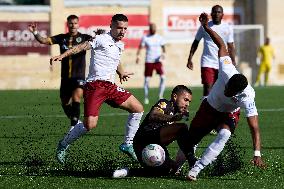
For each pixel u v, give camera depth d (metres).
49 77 72.38
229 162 22.38
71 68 30.20
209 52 33.25
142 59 74.69
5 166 23.53
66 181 20.78
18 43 72.44
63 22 73.94
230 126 20.47
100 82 23.05
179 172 21.61
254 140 20.27
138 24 75.31
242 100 20.27
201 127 21.38
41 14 73.31
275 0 78.38
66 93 30.59
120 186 19.92
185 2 77.06
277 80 78.50
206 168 21.97
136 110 23.39
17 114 42.19
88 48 22.84
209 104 21.12
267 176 21.55
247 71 75.94
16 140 30.59
